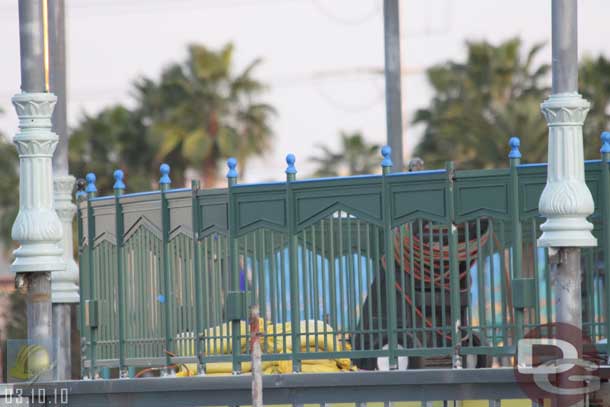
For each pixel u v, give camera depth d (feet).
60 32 173.99
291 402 124.47
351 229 130.93
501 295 120.47
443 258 122.21
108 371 157.89
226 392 127.44
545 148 560.61
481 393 119.44
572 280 113.50
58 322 168.96
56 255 133.49
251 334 116.67
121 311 141.59
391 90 183.11
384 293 128.88
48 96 133.59
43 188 133.28
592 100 592.60
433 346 122.01
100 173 654.12
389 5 184.24
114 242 143.54
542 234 115.55
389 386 121.90
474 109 631.15
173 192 136.15
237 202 130.31
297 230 127.34
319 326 128.98
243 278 130.52
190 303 134.62
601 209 120.16
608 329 119.03
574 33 114.62
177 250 135.74
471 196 121.60
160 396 130.62
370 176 124.57
